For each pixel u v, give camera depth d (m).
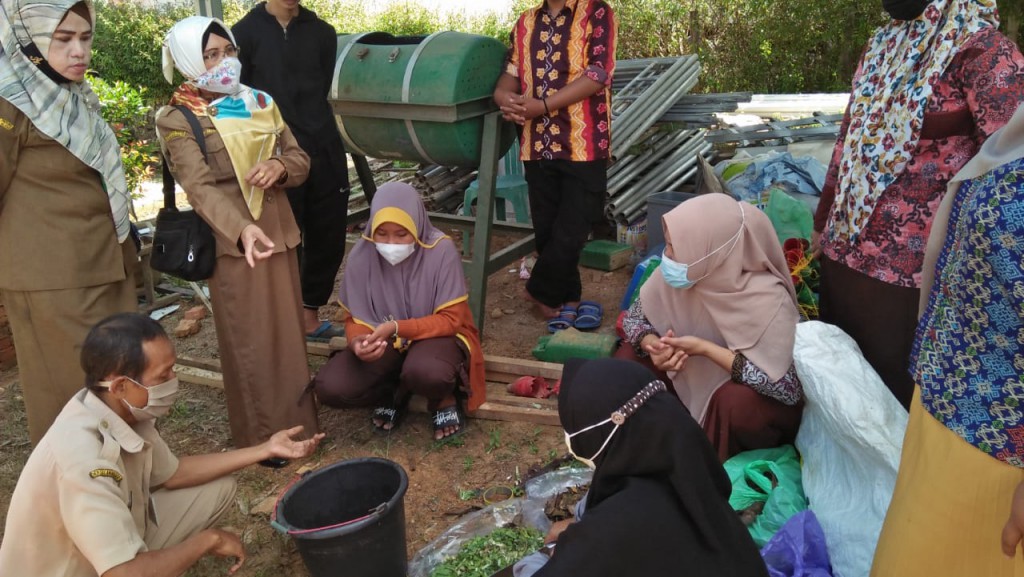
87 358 2.44
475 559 2.96
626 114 6.45
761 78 11.14
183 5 12.38
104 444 2.42
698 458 1.97
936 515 1.94
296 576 3.14
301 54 4.37
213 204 3.31
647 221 5.74
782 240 4.57
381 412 4.05
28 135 3.05
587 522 1.94
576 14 4.48
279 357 3.72
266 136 3.53
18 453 4.11
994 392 1.80
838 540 2.72
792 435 3.38
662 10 11.44
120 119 8.92
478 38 4.52
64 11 2.96
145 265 5.77
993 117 2.57
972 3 2.64
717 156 6.84
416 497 3.56
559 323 5.05
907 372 3.11
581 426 2.05
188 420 4.31
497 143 4.66
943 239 2.04
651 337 3.52
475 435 4.00
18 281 3.20
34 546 2.42
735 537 1.97
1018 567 1.83
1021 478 1.79
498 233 5.80
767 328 3.25
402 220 3.66
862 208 3.03
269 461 3.80
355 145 5.08
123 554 2.30
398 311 3.89
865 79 3.08
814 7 10.16
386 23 13.98
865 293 3.11
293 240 3.71
